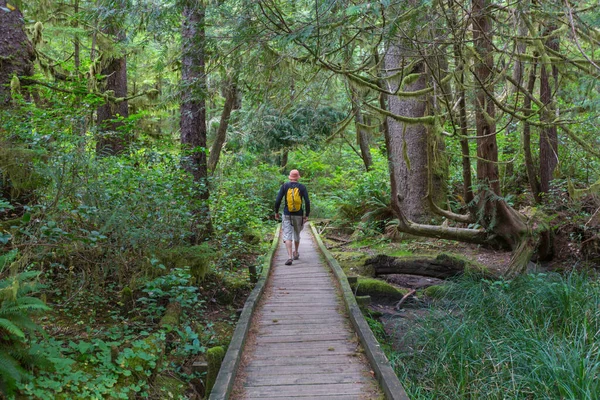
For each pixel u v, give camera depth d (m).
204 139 9.99
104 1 5.97
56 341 4.80
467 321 6.42
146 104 12.21
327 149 18.48
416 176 12.77
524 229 8.71
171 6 5.91
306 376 4.63
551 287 7.02
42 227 5.20
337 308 6.85
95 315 6.03
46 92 7.89
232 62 6.66
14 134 6.15
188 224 8.36
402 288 9.70
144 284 6.27
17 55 7.24
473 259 10.42
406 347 6.45
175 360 5.59
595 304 6.46
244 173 17.78
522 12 5.05
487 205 8.28
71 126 7.26
